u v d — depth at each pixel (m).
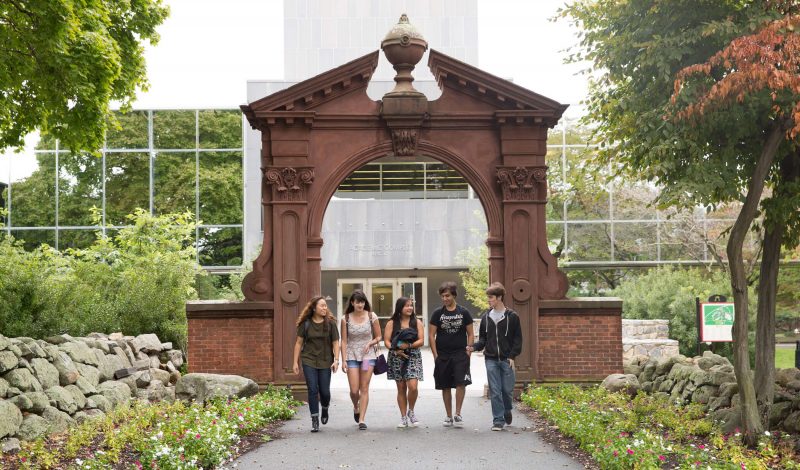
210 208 34.25
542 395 14.09
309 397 11.73
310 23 39.88
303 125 15.75
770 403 10.55
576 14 13.22
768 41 9.35
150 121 34.22
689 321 24.78
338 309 35.12
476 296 30.75
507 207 15.83
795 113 9.02
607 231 34.84
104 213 33.94
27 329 15.50
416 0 39.94
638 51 12.21
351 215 34.25
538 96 15.63
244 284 15.73
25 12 11.39
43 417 10.47
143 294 19.66
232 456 9.79
